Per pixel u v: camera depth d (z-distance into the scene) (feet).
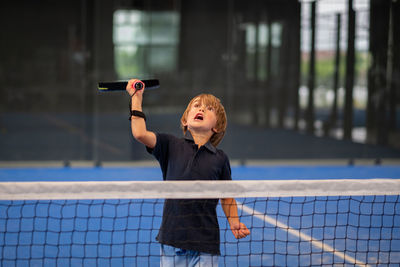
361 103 37.88
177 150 10.21
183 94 36.47
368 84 37.73
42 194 9.88
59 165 35.81
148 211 19.44
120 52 35.63
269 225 17.57
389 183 10.54
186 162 10.07
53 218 18.40
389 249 15.17
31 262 13.76
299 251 14.43
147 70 36.09
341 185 10.41
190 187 9.68
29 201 20.72
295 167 36.40
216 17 36.29
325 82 37.45
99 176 31.30
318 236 16.38
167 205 9.84
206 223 9.68
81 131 35.81
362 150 38.11
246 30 36.55
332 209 19.94
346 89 37.63
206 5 36.17
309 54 37.14
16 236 16.17
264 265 13.66
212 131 10.53
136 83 9.73
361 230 17.17
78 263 13.76
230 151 37.32
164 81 36.27
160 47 36.01
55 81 35.27
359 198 21.80
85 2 34.94
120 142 36.24
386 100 37.86
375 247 15.35
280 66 37.06
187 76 36.40
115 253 14.65
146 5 35.60
